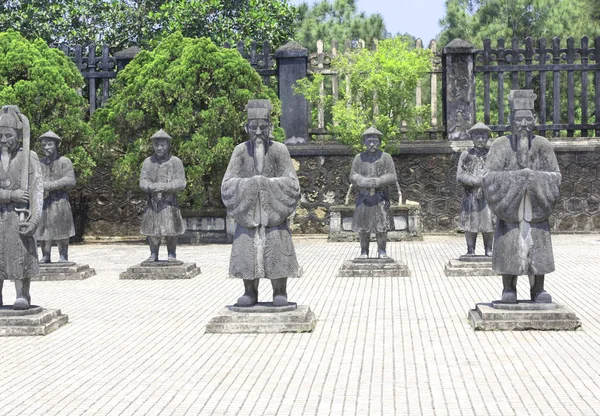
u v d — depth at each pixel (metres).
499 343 10.14
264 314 11.11
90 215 25.45
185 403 7.89
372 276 16.28
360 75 24.39
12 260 11.34
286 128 25.19
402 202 24.22
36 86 22.72
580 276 15.98
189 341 10.64
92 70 25.48
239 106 23.00
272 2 34.28
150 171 16.83
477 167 16.56
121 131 23.39
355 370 8.96
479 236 24.58
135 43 34.56
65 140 23.19
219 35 33.03
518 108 11.02
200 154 22.38
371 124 23.92
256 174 11.27
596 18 38.97
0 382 8.78
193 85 22.77
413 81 23.89
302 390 8.23
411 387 8.26
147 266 16.88
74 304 13.73
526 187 10.85
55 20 33.31
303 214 25.34
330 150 25.11
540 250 10.96
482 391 8.08
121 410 7.72
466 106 24.91
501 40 25.08
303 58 25.02
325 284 15.41
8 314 11.48
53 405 7.92
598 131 26.64
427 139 25.64
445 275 16.39
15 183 11.40
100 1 34.03
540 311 10.95
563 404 7.62
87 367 9.38
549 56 26.00
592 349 9.74
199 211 23.61
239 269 11.15
